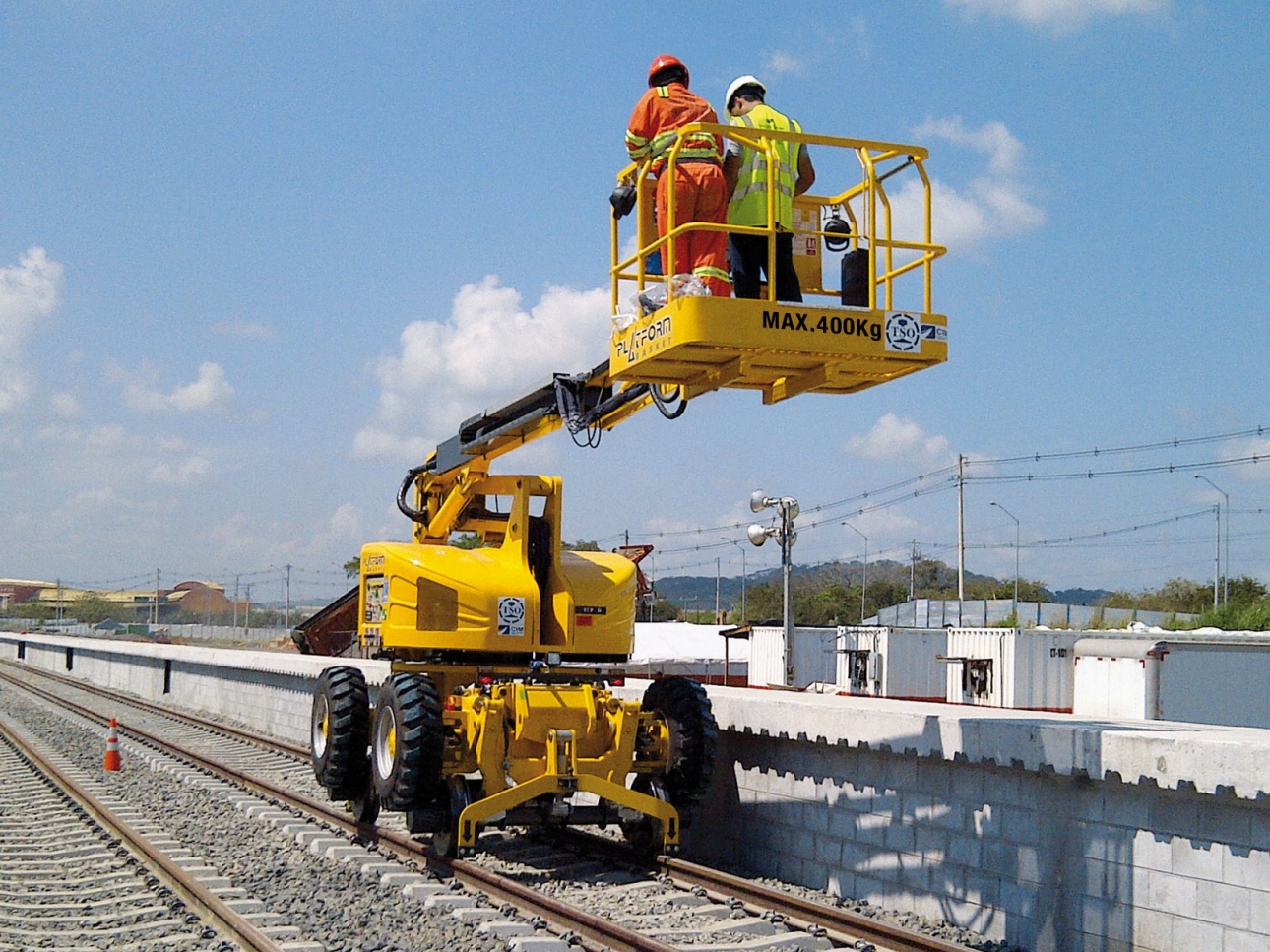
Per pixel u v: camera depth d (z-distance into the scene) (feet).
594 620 40.11
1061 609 159.74
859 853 32.50
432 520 46.60
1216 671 73.61
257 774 61.11
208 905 29.63
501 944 26.94
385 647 40.45
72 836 42.55
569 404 36.63
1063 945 26.40
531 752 36.06
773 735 35.60
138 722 97.14
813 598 270.26
